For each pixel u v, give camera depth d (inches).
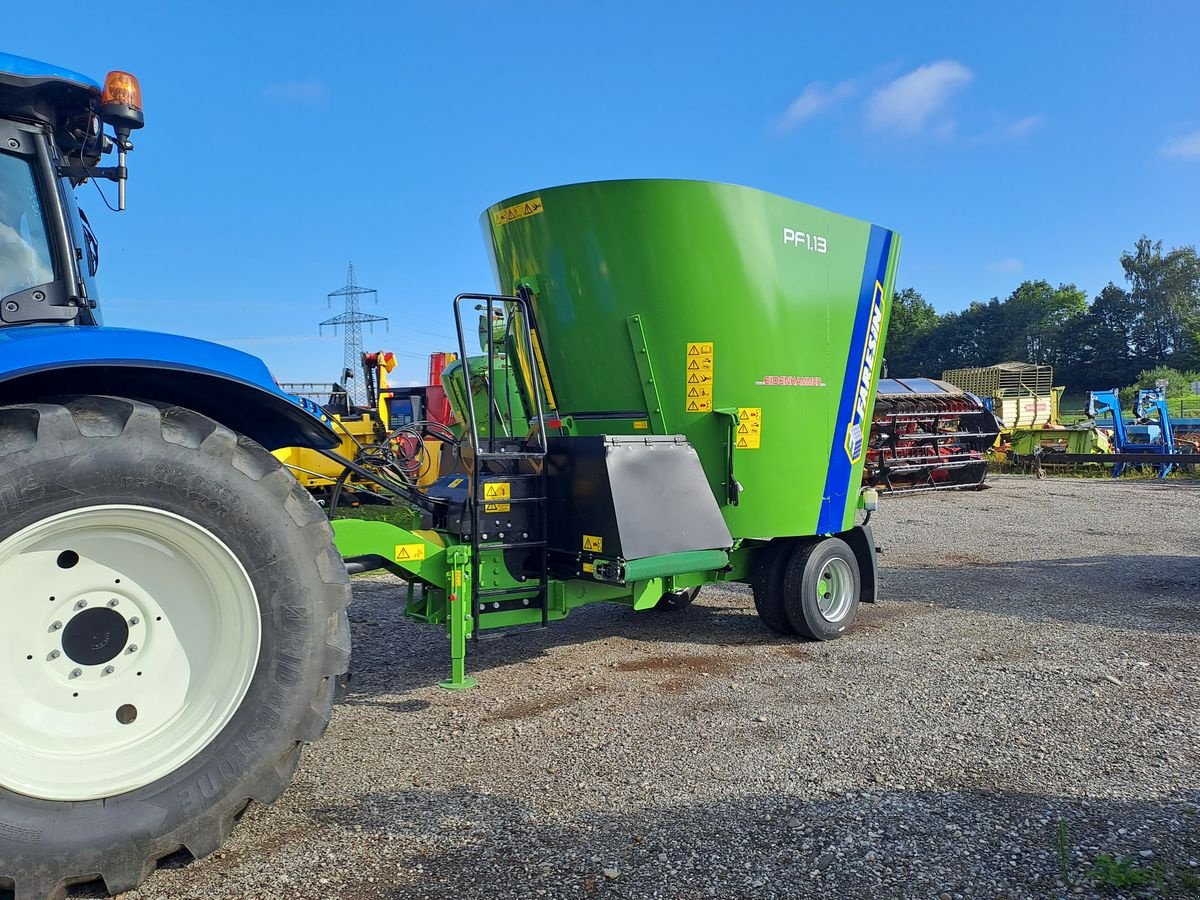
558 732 149.7
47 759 95.5
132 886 94.8
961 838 108.9
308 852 105.9
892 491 641.0
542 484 169.8
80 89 117.1
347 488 183.0
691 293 186.7
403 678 183.6
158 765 98.7
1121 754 136.6
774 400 201.2
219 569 103.8
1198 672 181.9
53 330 102.0
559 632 227.0
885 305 233.0
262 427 128.1
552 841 109.3
